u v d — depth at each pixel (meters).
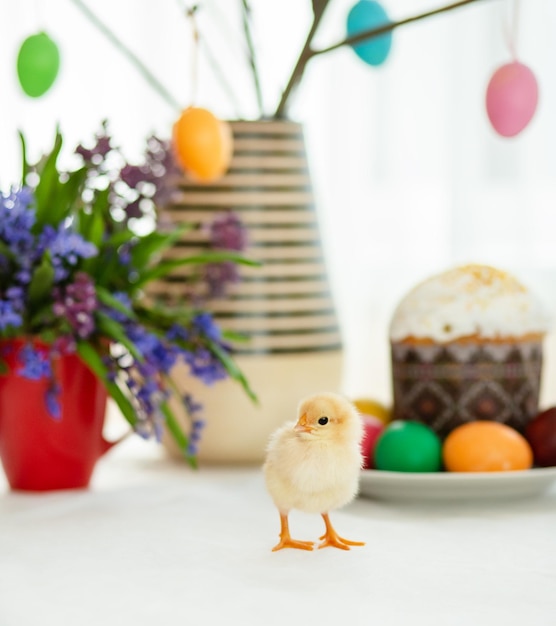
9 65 1.43
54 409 0.96
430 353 1.02
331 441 0.81
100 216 1.01
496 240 1.40
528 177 1.39
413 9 1.41
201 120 1.02
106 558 0.82
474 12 1.39
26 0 1.43
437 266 1.42
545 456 0.99
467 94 1.40
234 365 1.01
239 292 1.09
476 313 1.01
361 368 1.45
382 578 0.78
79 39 1.43
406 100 1.42
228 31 1.29
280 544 0.84
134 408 0.99
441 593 0.75
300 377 1.09
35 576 0.79
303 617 0.72
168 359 1.00
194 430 1.01
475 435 0.97
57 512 0.94
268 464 0.82
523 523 0.90
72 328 0.98
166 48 1.42
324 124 1.44
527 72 0.99
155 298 1.10
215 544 0.85
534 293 1.04
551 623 0.71
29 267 0.97
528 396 1.03
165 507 0.95
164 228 1.08
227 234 1.08
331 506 0.82
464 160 1.40
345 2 1.42
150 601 0.75
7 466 1.02
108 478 1.07
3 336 0.99
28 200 0.96
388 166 1.42
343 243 1.44
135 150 1.43
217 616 0.72
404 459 0.98
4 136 1.44
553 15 1.38
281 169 1.11
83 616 0.73
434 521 0.91
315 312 1.10
